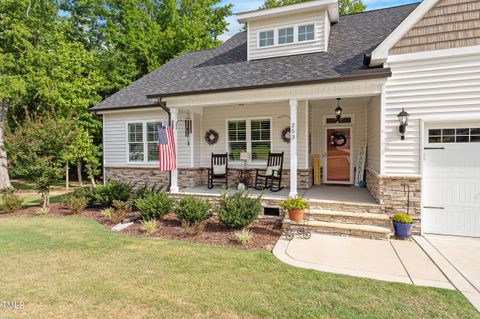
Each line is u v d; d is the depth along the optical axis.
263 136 9.97
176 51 19.33
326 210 6.72
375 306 3.23
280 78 7.37
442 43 5.80
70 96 14.02
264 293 3.53
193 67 10.77
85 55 14.91
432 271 4.21
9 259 4.73
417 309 3.17
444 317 3.03
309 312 3.10
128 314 3.09
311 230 6.21
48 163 8.81
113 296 3.47
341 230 5.99
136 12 19.66
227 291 3.59
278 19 9.20
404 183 6.15
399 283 3.81
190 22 20.05
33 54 14.29
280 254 4.92
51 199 11.55
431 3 5.82
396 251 5.07
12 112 16.20
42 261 4.64
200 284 3.79
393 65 6.20
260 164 10.00
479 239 5.76
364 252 5.02
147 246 5.37
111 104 10.98
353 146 10.35
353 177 10.39
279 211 7.23
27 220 7.63
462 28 5.67
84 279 3.96
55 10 16.64
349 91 6.57
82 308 3.21
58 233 6.30
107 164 11.57
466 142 5.89
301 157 9.30
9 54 14.07
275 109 9.70
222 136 10.44
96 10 19.66
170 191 8.51
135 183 11.04
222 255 4.87
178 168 10.27
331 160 10.70
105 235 6.14
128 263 4.54
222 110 10.41
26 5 14.74
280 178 8.96
